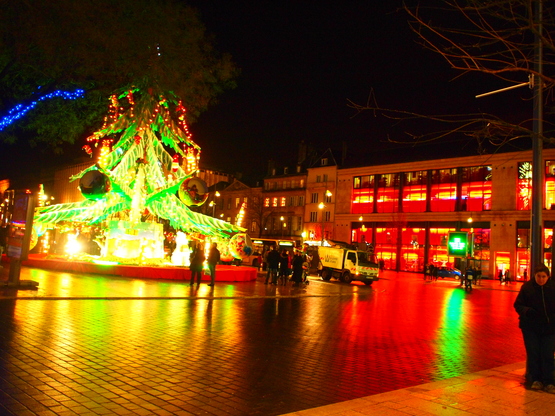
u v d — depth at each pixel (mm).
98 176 21859
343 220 67500
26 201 14469
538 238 8469
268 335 10289
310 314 14336
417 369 8016
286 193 75188
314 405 5758
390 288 30266
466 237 34719
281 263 24578
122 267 21844
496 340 11648
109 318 10906
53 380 6004
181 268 22750
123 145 24047
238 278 24500
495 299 26250
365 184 66188
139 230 24531
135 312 12117
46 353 7305
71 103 16859
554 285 6617
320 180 71188
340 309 16266
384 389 6668
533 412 5500
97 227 28562
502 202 52562
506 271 46719
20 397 5285
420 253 58906
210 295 17078
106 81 15703
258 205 75375
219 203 84625
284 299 18359
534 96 6824
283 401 5824
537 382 6555
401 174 62500
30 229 14508
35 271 21219
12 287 14438
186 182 23969
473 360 9055
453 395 6059
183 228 26703
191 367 7172
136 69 14984
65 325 9625
